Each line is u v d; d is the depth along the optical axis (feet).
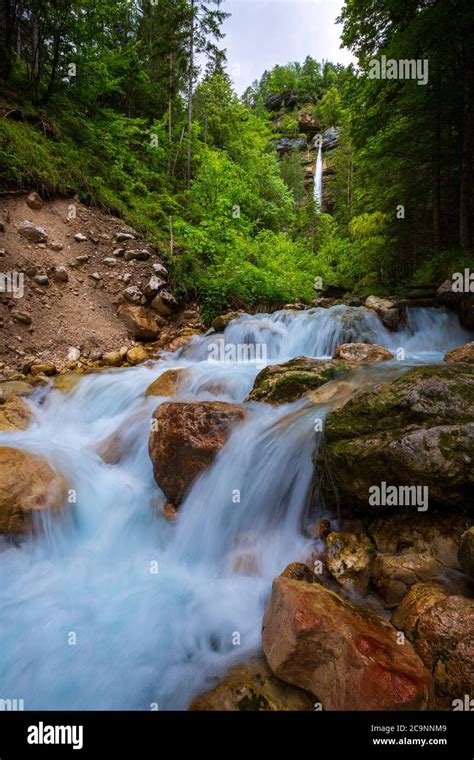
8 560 10.89
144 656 8.09
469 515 8.73
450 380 10.06
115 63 49.34
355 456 9.45
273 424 12.62
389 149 42.52
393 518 9.56
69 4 38.01
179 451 12.23
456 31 32.40
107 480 14.32
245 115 84.38
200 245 39.14
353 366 15.14
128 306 30.14
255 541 10.80
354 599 8.34
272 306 35.32
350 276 66.80
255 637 8.10
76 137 41.34
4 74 38.58
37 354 24.48
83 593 10.11
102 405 20.38
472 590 7.40
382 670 5.77
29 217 29.89
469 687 5.77
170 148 52.75
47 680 7.75
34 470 12.36
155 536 12.16
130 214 37.19
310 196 115.75
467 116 36.09
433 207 46.78
